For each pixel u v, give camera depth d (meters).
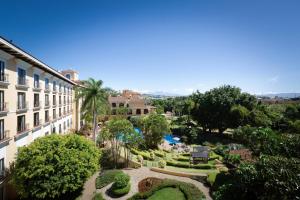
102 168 31.66
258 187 15.95
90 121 50.41
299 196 12.81
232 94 59.59
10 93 22.20
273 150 20.81
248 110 56.97
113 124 34.25
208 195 22.55
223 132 66.06
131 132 33.84
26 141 26.14
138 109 87.38
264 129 26.05
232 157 32.84
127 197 22.59
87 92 42.19
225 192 19.50
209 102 60.34
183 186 24.06
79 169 20.67
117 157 35.38
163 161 34.38
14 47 19.81
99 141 40.25
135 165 32.31
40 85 30.97
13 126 22.77
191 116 67.19
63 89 45.31
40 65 27.34
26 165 19.78
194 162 35.09
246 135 30.89
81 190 24.53
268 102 134.75
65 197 22.89
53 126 37.59
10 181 20.19
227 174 26.00
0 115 20.44
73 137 23.42
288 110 66.62
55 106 38.56
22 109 24.59
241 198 18.03
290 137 20.48
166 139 58.38
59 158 20.28
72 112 54.75
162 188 24.25
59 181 19.55
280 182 13.59
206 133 63.22
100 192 23.70
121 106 87.19
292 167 14.44
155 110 94.31
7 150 21.52
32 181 19.28
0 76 20.53
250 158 32.81
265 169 15.29
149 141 45.03
